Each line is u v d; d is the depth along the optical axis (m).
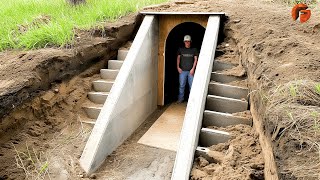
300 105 3.20
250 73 4.92
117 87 5.42
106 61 6.81
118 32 6.94
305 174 2.33
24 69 5.09
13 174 4.18
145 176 4.75
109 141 5.11
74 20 7.18
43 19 7.39
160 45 7.44
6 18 7.45
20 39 6.23
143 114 6.79
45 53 5.55
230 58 5.96
